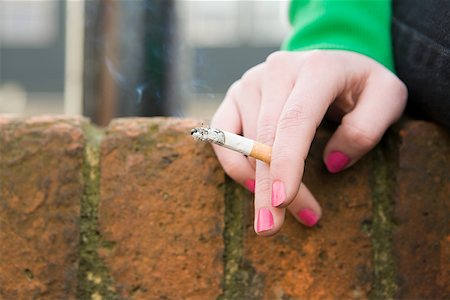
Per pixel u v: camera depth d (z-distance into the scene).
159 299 0.63
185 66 0.88
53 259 0.63
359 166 0.64
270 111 0.59
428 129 0.63
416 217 0.63
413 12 0.64
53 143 0.63
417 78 0.62
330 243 0.63
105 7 0.81
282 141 0.56
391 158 0.64
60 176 0.63
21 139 0.63
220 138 0.56
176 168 0.63
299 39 0.65
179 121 0.64
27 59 5.30
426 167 0.63
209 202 0.63
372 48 0.64
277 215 0.57
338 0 0.65
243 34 5.04
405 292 0.63
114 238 0.63
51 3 5.32
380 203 0.64
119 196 0.63
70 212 0.63
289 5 0.68
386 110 0.61
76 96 0.86
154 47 0.81
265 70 0.61
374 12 0.65
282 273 0.63
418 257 0.63
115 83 0.81
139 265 0.63
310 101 0.57
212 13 5.04
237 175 0.61
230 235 0.63
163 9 0.82
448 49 0.60
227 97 0.63
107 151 0.63
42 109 5.26
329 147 0.62
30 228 0.63
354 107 0.62
